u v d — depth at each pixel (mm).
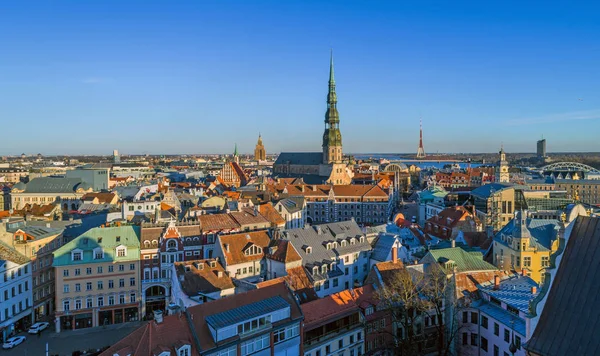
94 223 137000
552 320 40625
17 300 97562
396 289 76438
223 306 62156
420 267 84500
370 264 109562
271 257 95938
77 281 100250
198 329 58031
